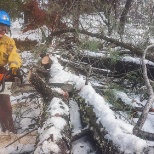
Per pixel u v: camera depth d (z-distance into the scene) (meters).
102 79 2.82
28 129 1.93
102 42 3.39
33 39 4.34
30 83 2.29
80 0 4.34
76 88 2.18
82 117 1.96
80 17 4.14
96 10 4.30
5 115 1.91
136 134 1.54
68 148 1.45
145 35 3.34
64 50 3.22
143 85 2.75
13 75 1.91
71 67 2.87
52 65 2.62
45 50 3.17
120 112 2.25
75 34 3.40
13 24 5.09
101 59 2.97
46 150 1.36
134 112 2.22
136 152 1.32
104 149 1.56
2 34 1.93
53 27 4.20
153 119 2.26
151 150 1.31
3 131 1.85
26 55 3.66
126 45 2.92
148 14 4.45
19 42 4.29
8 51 1.94
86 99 2.00
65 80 2.29
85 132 1.81
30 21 4.44
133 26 4.11
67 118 1.70
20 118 2.12
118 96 2.40
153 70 2.85
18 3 4.38
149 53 3.08
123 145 1.41
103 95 2.35
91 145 1.79
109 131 1.57
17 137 1.82
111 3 4.59
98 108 1.82
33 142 1.79
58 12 4.17
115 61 2.85
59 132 1.49
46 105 1.89
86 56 3.04
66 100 1.96
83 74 2.90
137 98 2.57
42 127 1.59
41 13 4.28
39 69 2.54
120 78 2.81
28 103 2.34
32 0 4.35
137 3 4.88
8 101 1.96
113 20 3.75
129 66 2.90
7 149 1.72
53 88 2.03
